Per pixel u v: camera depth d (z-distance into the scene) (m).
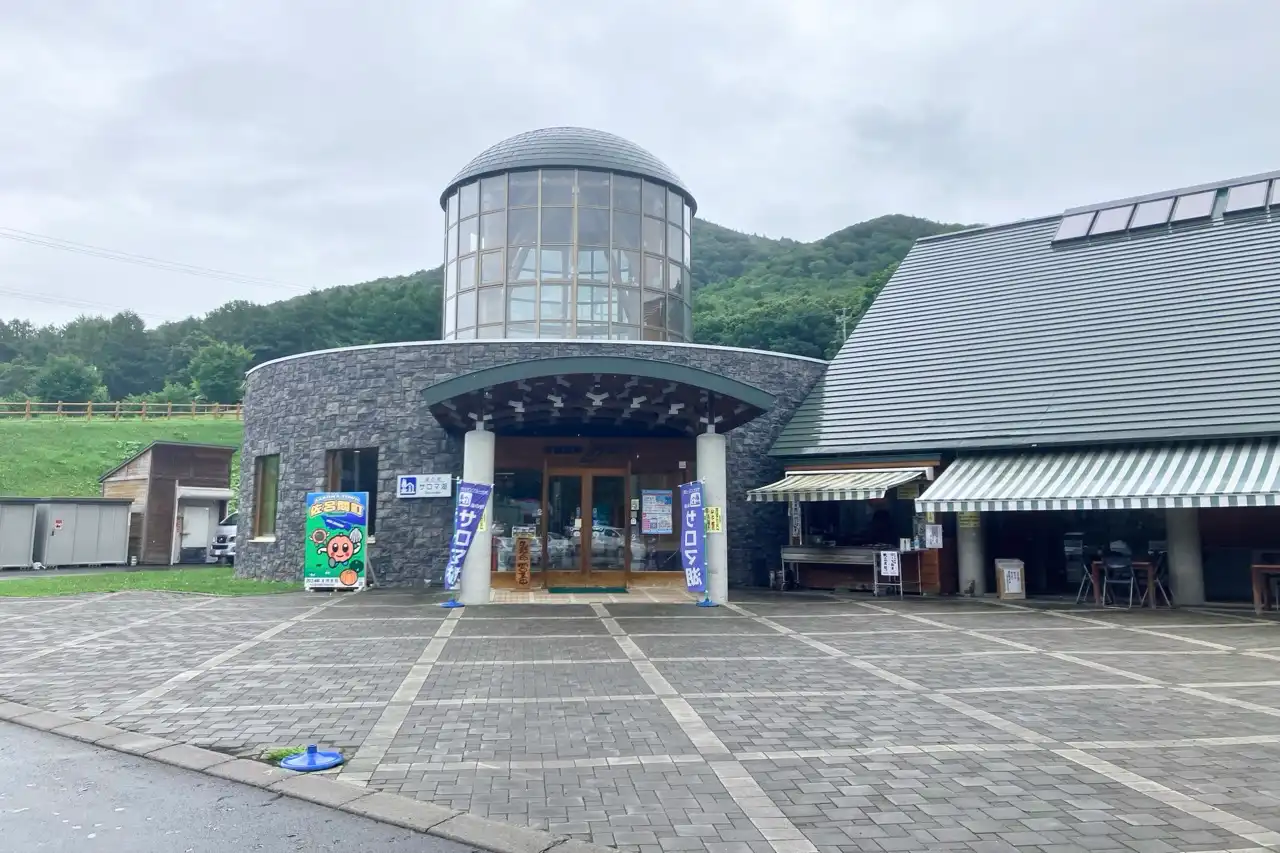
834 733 6.84
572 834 4.76
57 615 14.08
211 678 8.93
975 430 18.14
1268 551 16.62
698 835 4.74
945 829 4.82
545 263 21.52
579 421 18.39
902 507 19.25
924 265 23.98
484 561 15.92
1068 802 5.25
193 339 96.31
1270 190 20.41
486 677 9.01
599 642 11.39
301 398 19.94
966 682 8.84
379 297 79.12
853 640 11.69
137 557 29.94
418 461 18.78
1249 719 7.28
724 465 16.80
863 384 20.97
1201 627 13.15
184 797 5.43
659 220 22.66
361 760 6.09
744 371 20.50
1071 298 20.36
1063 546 19.14
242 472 21.56
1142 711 7.57
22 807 5.26
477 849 4.61
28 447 48.00
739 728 6.98
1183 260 19.75
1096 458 16.41
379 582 18.53
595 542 18.83
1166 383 16.97
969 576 18.17
